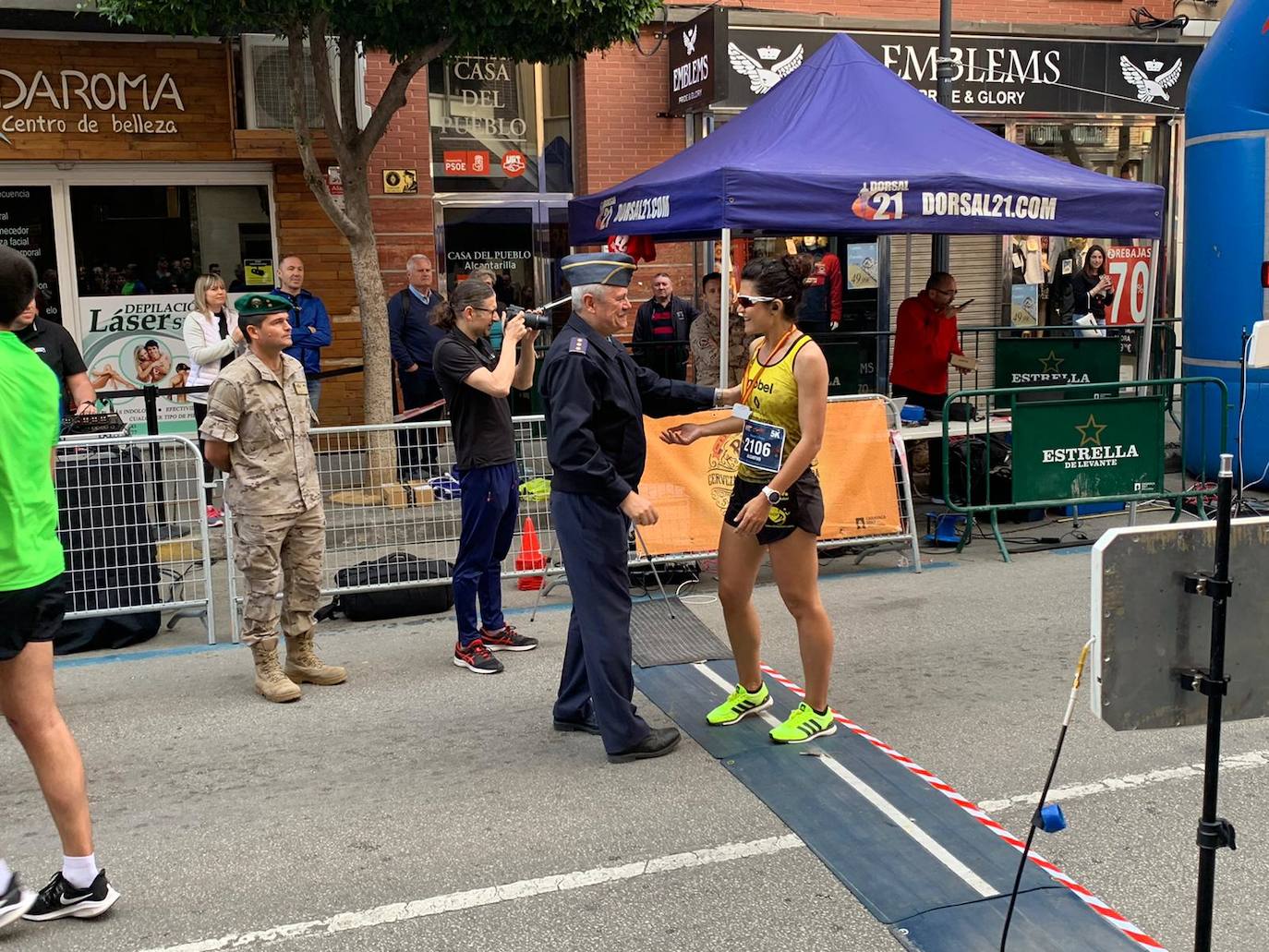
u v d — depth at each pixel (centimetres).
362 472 694
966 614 665
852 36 1291
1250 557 270
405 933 343
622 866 379
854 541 752
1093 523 896
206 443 523
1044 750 470
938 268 1076
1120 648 264
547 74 1216
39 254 1069
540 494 753
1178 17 1409
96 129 1048
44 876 382
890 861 377
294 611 555
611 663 455
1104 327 1267
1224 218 949
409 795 438
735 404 496
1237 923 341
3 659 331
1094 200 789
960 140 812
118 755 484
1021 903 349
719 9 1118
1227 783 438
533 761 468
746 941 334
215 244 1119
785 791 429
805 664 472
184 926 350
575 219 945
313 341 980
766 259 445
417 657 608
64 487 618
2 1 938
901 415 849
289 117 1086
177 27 837
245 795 442
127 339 1103
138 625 645
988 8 1352
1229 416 958
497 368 545
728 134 837
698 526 729
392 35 845
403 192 1159
